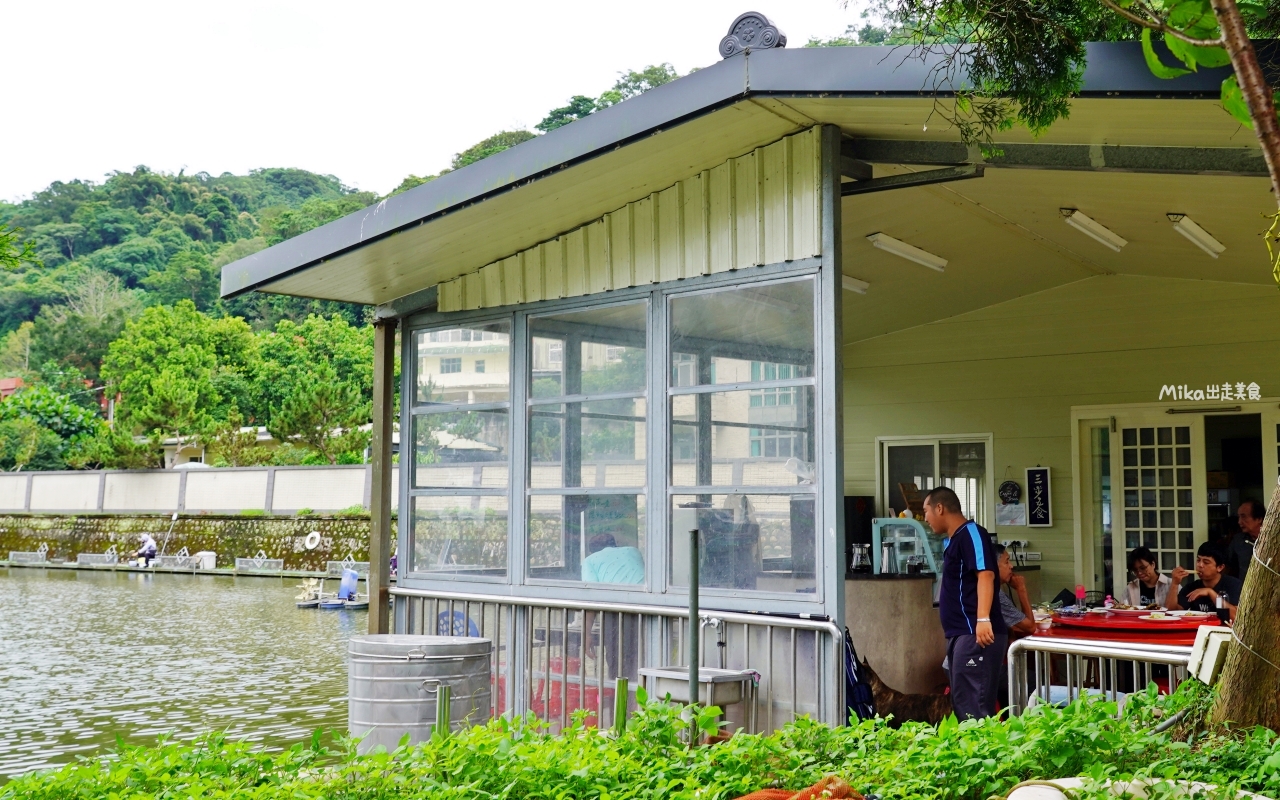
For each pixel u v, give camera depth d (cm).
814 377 594
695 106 552
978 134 507
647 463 671
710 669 603
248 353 5781
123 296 8438
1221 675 419
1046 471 1159
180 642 1828
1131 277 1122
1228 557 890
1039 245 950
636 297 686
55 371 6769
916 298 1083
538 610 725
